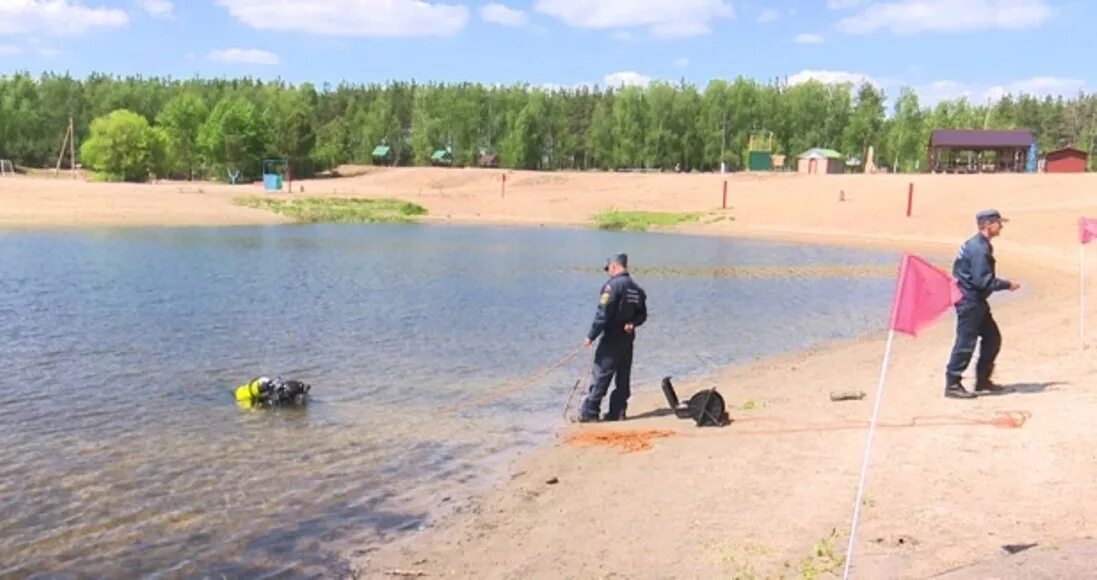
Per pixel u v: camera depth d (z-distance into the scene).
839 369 14.09
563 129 125.62
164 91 129.62
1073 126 152.88
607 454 9.61
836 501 7.45
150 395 12.23
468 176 91.25
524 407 11.94
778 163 103.88
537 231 52.84
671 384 12.35
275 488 8.57
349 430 10.70
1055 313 19.53
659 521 7.40
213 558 6.97
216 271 28.05
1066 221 43.81
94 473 8.91
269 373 13.77
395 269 30.30
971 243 10.70
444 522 7.72
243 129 98.88
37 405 11.57
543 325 19.05
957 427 9.49
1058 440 8.70
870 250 41.69
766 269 32.94
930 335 17.81
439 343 16.69
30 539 7.29
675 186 73.69
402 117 143.25
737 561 6.37
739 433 10.11
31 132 115.31
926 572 5.87
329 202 63.91
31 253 31.75
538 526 7.52
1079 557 5.68
